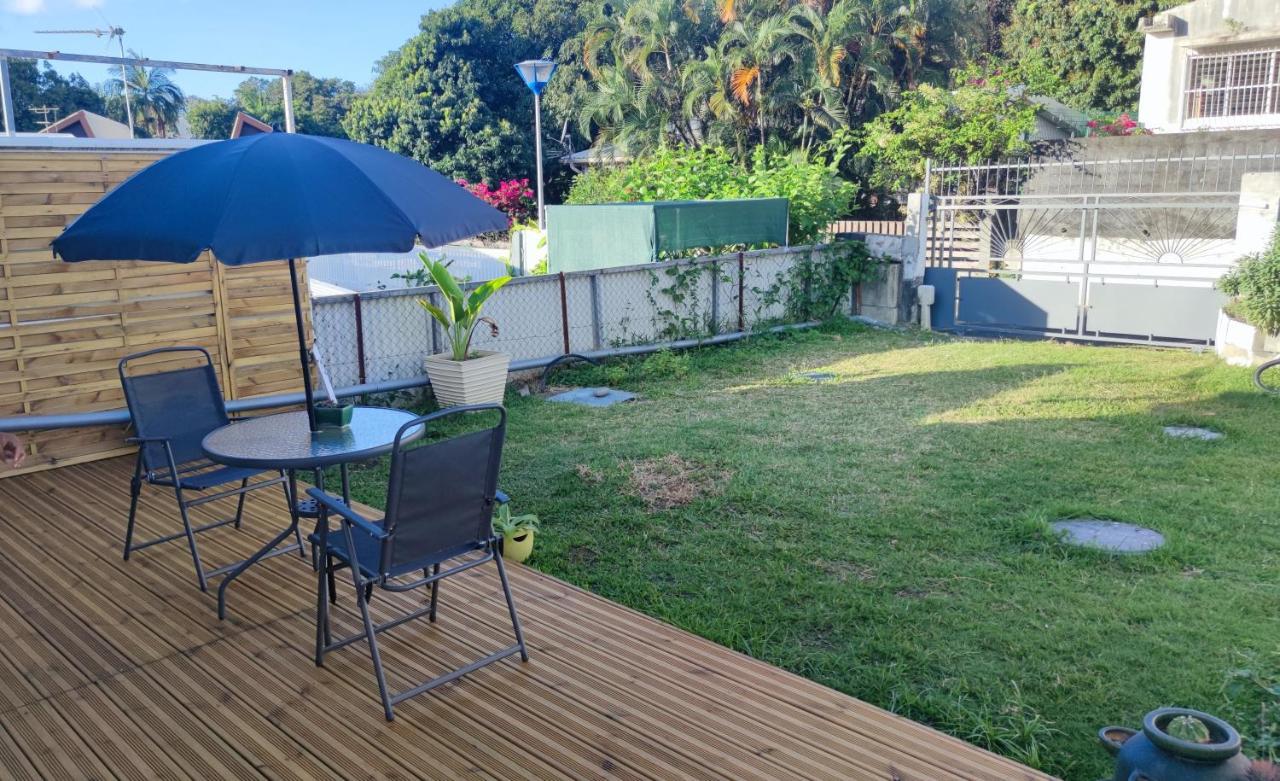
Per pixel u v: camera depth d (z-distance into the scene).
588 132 32.53
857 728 3.40
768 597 4.73
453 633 4.20
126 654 4.02
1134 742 2.58
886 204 26.69
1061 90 33.81
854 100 29.83
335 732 3.39
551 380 10.83
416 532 3.58
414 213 3.84
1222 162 15.48
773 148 28.73
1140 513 5.77
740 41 29.95
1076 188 16.84
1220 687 3.70
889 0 29.16
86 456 7.08
